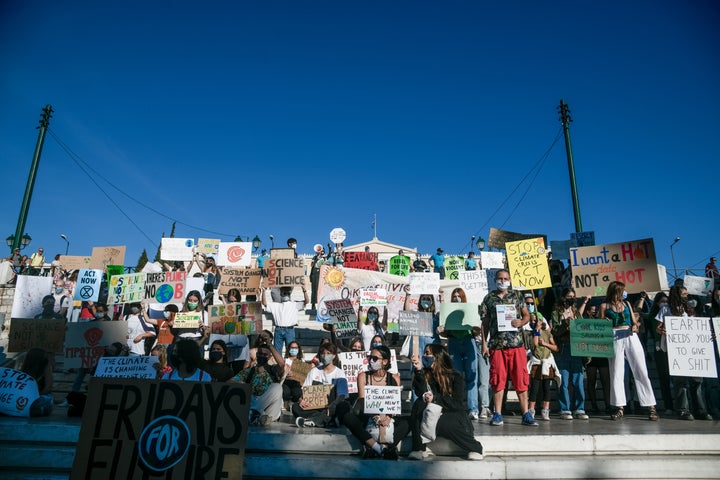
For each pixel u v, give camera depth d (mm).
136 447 5023
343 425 6965
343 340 10141
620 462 5613
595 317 8617
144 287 11062
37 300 10688
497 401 7160
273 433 6082
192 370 5723
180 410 5168
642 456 5934
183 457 5035
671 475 5590
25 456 5598
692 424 7129
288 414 8148
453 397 6035
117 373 6398
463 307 8109
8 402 6641
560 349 8180
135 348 9719
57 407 8188
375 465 5566
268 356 7719
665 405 8531
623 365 7801
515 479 5508
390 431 5992
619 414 7738
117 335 8477
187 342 5766
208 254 14719
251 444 6020
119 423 5082
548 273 10117
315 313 14445
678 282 8867
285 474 5559
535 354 8008
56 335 8922
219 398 5234
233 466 5039
